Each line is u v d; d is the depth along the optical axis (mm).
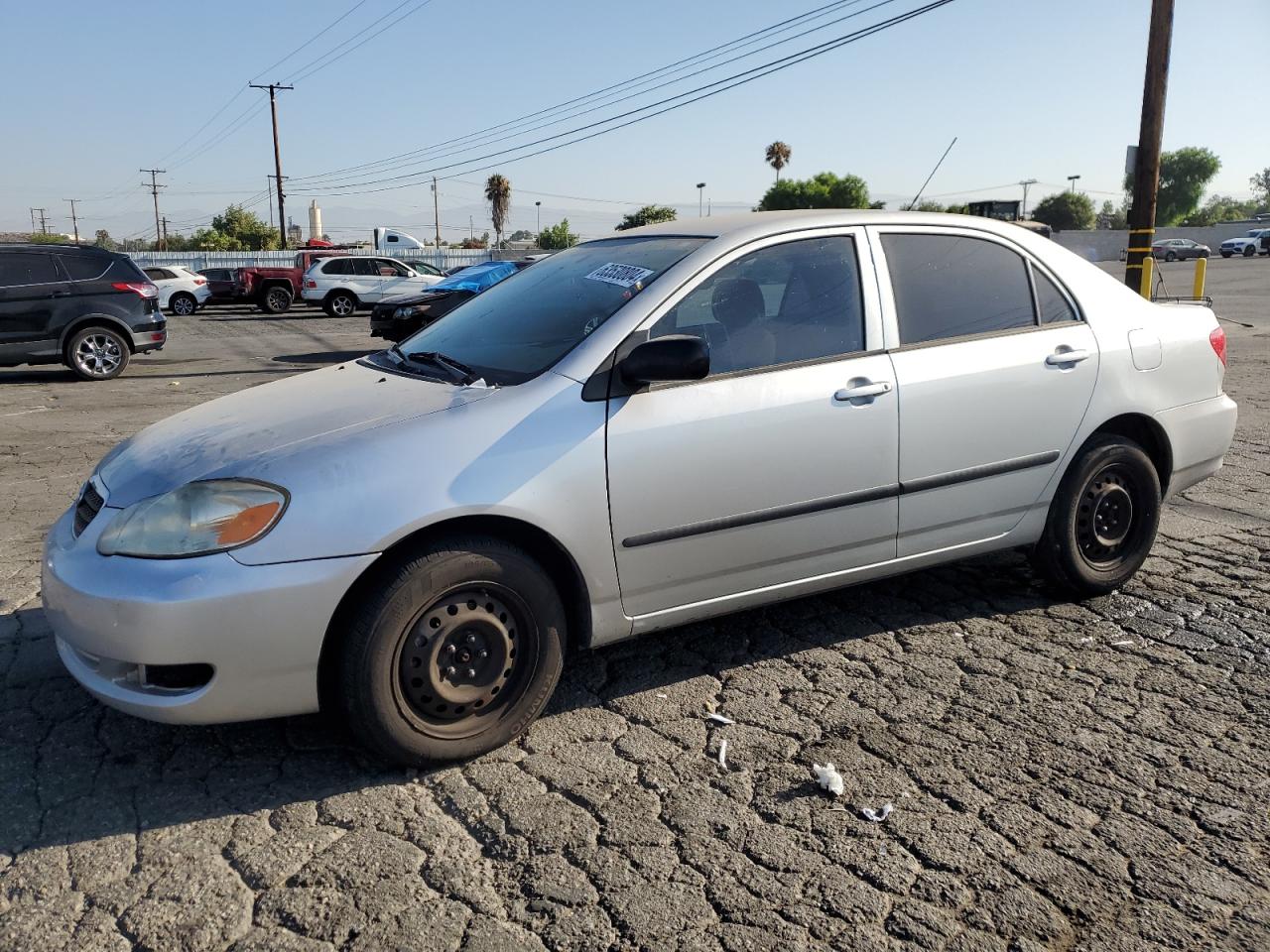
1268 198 138125
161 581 2799
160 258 39969
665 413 3295
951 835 2756
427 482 2967
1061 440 4090
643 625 3441
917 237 3939
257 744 3303
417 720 3059
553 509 3113
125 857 2707
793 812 2875
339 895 2543
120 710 2957
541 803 2945
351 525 2877
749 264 3592
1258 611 4270
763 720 3416
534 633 3195
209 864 2676
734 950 2330
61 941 2387
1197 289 14703
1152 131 14312
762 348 3521
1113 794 2934
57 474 7281
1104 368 4164
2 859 2699
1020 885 2547
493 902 2512
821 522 3615
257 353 17078
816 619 4262
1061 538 4219
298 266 29812
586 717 3465
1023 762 3123
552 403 3182
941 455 3809
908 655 3896
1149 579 4668
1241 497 6066
